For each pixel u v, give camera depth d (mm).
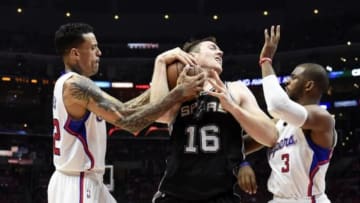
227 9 32156
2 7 30875
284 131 3807
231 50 31406
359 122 29016
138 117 3309
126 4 32281
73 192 3590
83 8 31938
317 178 3699
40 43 31031
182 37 32250
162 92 3305
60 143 3662
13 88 30016
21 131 29469
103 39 32094
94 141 3672
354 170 27516
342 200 25609
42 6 31438
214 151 3109
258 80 30125
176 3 32312
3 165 28656
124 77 31328
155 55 31688
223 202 3041
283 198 3773
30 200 27406
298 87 3863
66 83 3588
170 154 3248
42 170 28672
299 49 29766
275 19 31609
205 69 3301
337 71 28891
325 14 30391
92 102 3494
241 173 3188
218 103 3186
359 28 29078
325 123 3609
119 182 28797
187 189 3080
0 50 30328
